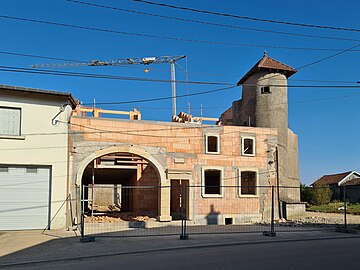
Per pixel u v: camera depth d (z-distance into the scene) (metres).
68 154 20.59
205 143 25.05
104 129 22.58
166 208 23.52
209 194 24.81
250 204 25.70
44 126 19.73
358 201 51.03
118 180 35.62
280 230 19.47
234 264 9.79
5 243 14.81
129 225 21.56
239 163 25.75
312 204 45.25
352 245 13.70
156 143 23.83
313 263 9.88
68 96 20.12
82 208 15.50
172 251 12.63
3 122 19.17
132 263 10.30
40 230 18.91
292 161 30.52
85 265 10.28
